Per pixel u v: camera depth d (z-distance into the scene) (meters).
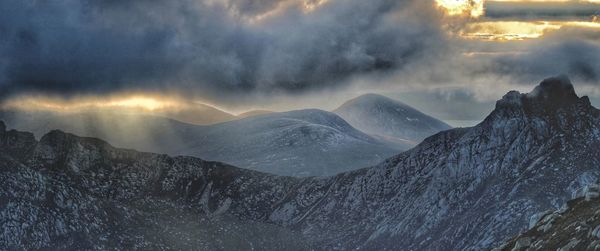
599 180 171.62
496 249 173.75
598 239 145.75
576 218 160.25
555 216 166.50
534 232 167.75
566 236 155.38
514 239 171.88
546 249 156.25
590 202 164.25
